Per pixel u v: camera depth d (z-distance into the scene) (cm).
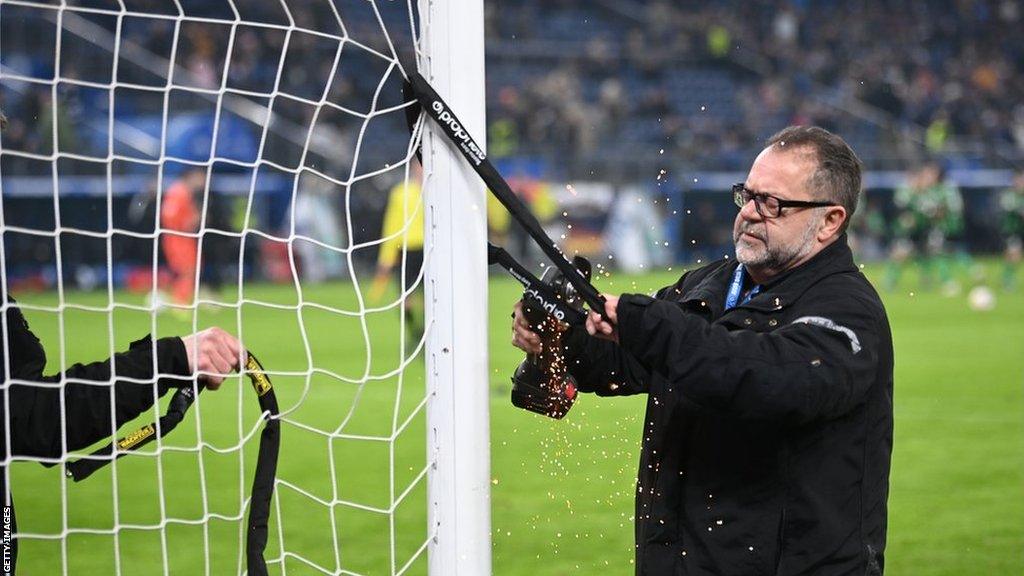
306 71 3525
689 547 397
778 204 399
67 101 2956
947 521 873
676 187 3619
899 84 4662
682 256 3606
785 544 387
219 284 2669
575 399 425
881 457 398
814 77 4741
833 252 409
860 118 4466
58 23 361
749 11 4944
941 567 758
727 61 4688
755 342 370
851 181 404
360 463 1064
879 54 4909
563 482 944
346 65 3628
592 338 441
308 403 1392
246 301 382
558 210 3434
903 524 865
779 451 387
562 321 391
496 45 4406
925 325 2242
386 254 1812
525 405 420
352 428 1238
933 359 1762
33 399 347
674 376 372
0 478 349
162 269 2884
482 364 387
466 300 383
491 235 3186
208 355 368
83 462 353
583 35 4728
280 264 3119
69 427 350
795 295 399
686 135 4044
